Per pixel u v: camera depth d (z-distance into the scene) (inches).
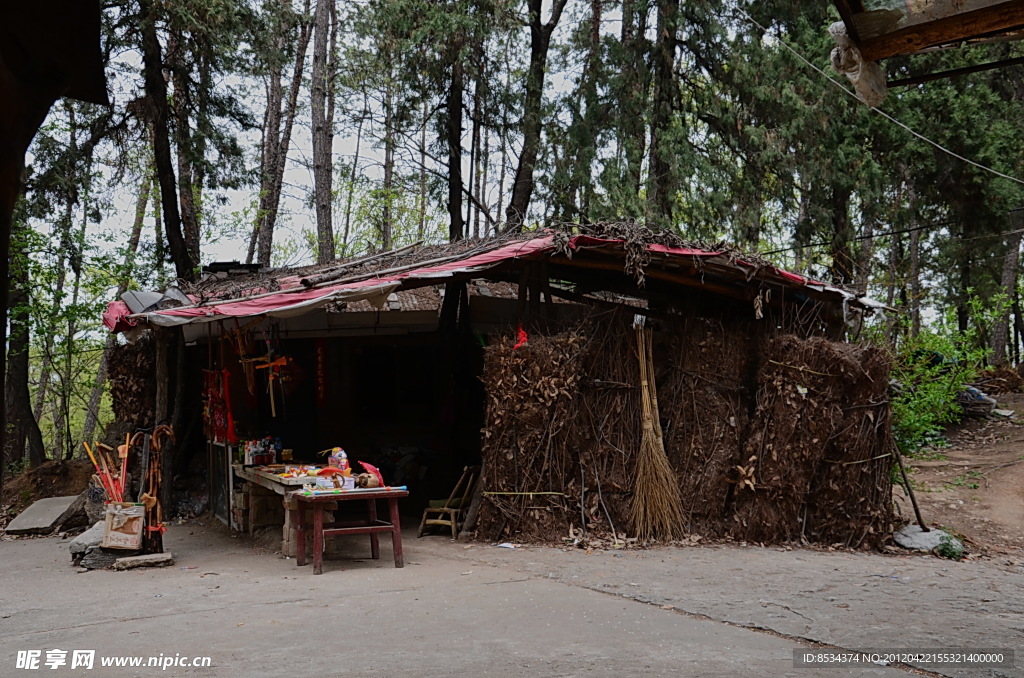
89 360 693.9
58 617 219.3
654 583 262.7
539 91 641.6
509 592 244.1
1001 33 151.7
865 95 160.7
